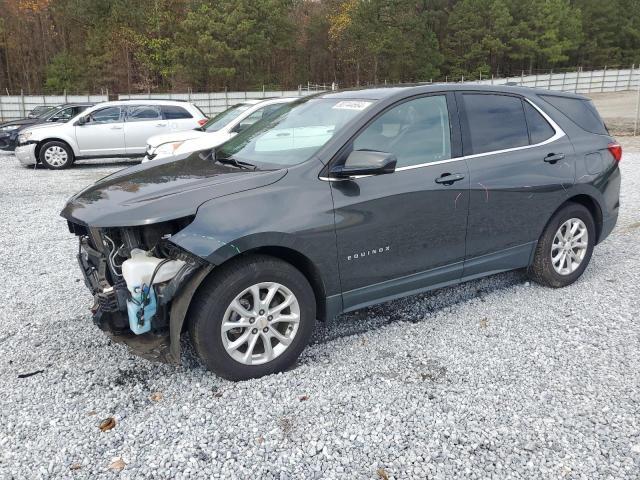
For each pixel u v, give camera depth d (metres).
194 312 3.17
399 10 63.22
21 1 54.69
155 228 3.18
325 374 3.45
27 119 17.94
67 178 12.19
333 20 64.62
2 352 3.80
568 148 4.71
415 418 2.98
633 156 13.54
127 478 2.55
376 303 3.84
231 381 3.34
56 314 4.45
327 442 2.79
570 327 4.10
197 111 14.85
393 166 3.38
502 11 67.69
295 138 3.84
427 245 3.93
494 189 4.18
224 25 54.34
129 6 54.62
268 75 60.19
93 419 3.00
